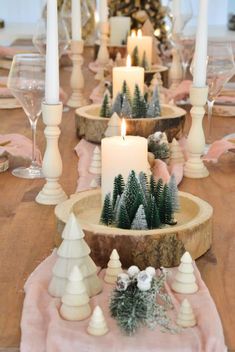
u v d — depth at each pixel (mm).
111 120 1667
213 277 1051
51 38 1327
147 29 2842
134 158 1165
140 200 1071
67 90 2562
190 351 827
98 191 1225
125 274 894
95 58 3109
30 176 1551
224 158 1729
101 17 2793
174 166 1565
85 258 944
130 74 1925
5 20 4387
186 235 1053
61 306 894
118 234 1022
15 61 1508
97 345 825
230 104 2207
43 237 1206
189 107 2295
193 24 3408
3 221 1280
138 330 848
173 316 887
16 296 992
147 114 1756
